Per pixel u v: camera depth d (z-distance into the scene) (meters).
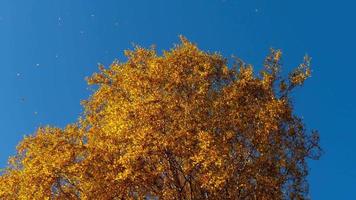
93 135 27.47
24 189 25.70
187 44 29.20
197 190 26.64
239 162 26.14
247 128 27.00
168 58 28.55
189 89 27.66
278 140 27.53
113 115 26.56
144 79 27.30
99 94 31.09
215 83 29.25
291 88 29.22
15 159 28.75
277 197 26.27
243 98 28.14
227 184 25.77
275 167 26.88
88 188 25.28
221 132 26.78
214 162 24.98
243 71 29.64
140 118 25.47
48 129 28.47
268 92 28.38
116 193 25.53
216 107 27.28
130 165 24.58
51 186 25.42
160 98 26.20
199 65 28.69
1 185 26.80
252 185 26.30
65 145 26.58
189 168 25.08
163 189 26.05
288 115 27.98
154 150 24.91
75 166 25.03
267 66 29.69
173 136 25.14
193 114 26.66
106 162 25.94
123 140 25.84
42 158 26.12
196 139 25.42
